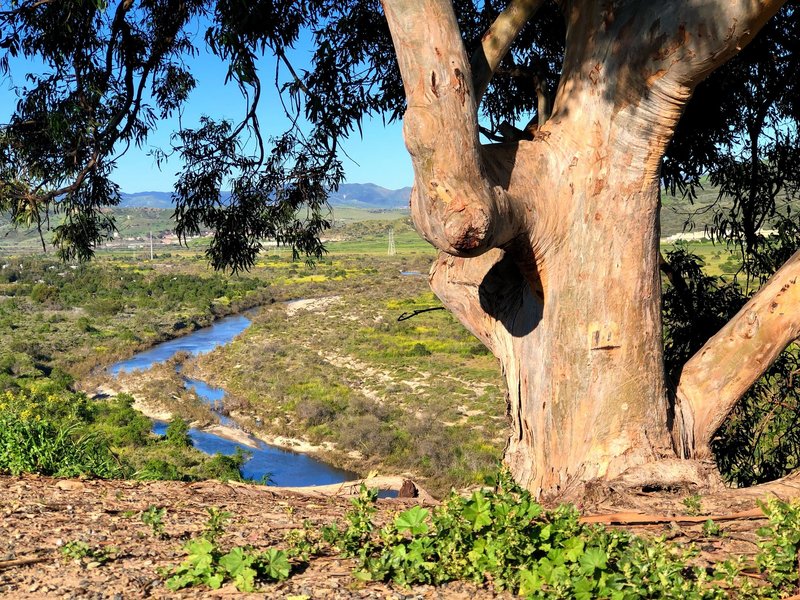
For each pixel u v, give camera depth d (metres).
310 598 2.94
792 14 6.61
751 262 7.99
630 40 4.36
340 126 7.29
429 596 2.95
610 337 4.61
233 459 25.17
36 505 4.69
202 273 102.12
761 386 7.47
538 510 3.14
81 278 86.50
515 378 5.16
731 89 7.04
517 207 4.33
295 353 48.62
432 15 3.77
